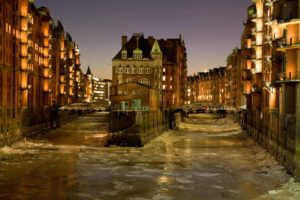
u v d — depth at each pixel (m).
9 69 53.59
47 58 79.50
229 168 41.06
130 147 57.56
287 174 35.81
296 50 35.28
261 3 59.81
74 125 98.50
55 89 94.69
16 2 57.41
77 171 39.34
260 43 60.03
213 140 68.25
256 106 61.94
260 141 57.16
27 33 60.44
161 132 77.69
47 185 33.59
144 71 89.81
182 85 130.25
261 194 30.88
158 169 40.66
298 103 33.88
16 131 56.44
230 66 142.50
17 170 39.25
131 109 64.62
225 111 93.25
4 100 50.72
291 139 35.34
